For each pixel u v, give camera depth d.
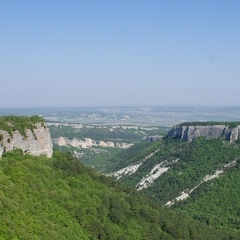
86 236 101.38
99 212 112.50
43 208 97.62
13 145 113.56
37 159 117.06
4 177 99.06
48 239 86.50
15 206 89.94
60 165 121.62
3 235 80.94
